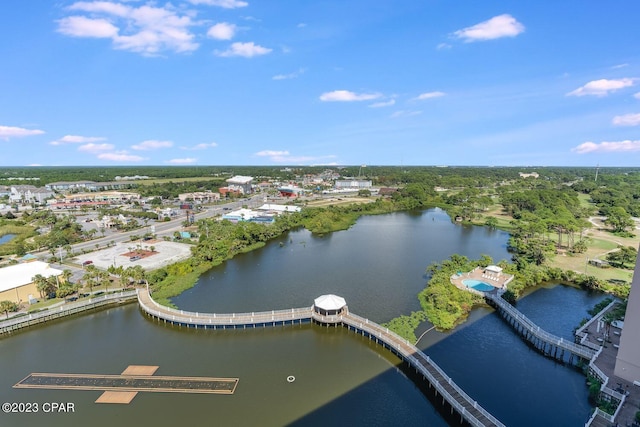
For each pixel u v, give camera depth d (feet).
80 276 336.29
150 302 277.64
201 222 550.36
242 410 168.66
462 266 345.51
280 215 613.52
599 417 150.00
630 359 172.14
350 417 165.07
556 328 245.86
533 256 380.17
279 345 226.99
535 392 181.27
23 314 255.29
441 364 204.03
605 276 337.93
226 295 304.09
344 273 356.59
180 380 190.80
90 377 193.67
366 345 227.20
